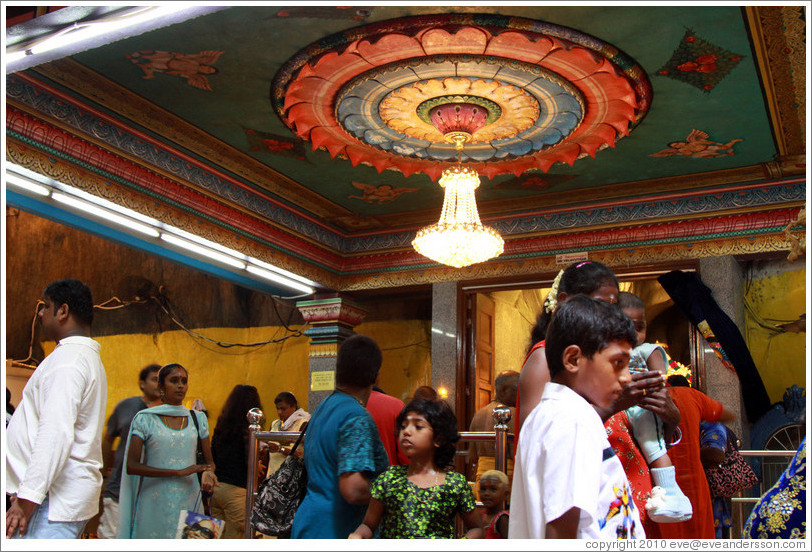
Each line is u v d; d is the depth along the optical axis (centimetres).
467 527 386
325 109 746
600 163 911
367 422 374
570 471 208
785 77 689
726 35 625
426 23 613
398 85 690
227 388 1410
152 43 662
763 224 944
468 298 1125
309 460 381
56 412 392
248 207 1002
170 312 1440
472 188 810
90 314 439
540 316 318
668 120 786
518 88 688
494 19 608
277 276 1098
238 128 834
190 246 941
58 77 728
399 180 980
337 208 1092
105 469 1237
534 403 274
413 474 385
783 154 869
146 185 854
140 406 834
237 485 741
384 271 1170
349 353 399
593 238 1037
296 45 657
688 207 988
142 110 799
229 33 642
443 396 1098
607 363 229
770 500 264
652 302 1535
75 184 773
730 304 942
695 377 959
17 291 1377
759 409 931
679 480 338
